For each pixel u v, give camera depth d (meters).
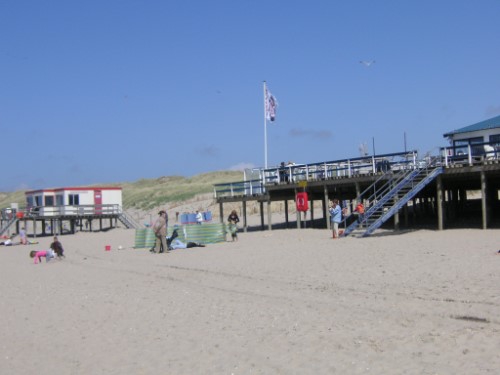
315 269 15.99
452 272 13.42
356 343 8.84
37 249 34.16
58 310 13.33
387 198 25.22
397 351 8.27
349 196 34.66
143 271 18.97
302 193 30.81
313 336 9.44
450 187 30.08
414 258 16.22
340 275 14.65
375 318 10.11
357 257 17.55
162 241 25.08
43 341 10.78
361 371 7.68
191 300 13.20
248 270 16.98
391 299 11.39
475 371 7.22
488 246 17.72
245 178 35.97
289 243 24.50
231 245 26.17
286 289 13.58
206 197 75.75
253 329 10.25
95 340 10.55
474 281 12.17
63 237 43.94
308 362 8.27
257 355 8.82
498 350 7.83
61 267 22.28
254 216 50.81
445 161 24.78
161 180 121.19
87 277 18.55
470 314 9.66
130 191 102.75
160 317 11.81
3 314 13.34
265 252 21.41
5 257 29.16
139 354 9.48
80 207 49.03
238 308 11.97
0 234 47.28
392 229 26.61
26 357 9.89
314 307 11.41
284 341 9.37
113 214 50.31
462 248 17.66
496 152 24.53
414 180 25.55
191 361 8.87
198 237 27.84
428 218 32.59
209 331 10.41
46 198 52.59
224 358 8.85
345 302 11.59
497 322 9.09
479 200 41.31
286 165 36.06
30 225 64.88
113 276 18.33
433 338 8.63
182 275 17.25
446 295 11.20
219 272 17.14
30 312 13.37
